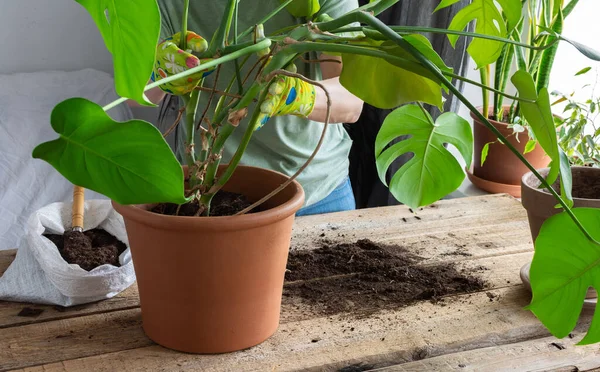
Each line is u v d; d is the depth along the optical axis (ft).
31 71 8.85
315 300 3.25
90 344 2.82
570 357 2.87
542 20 5.84
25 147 6.86
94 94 7.95
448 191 3.17
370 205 7.32
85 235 3.34
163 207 2.80
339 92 4.29
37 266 3.18
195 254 2.50
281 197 2.93
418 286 3.42
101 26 1.58
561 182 2.39
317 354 2.77
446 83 2.11
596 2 6.82
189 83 2.44
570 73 6.98
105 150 1.66
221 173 3.11
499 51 3.16
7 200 6.33
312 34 2.56
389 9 6.63
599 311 2.30
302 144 4.89
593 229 2.24
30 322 2.99
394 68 2.81
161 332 2.77
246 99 2.48
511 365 2.80
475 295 3.35
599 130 5.41
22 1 8.50
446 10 6.03
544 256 2.31
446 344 2.89
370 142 7.11
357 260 3.66
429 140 3.09
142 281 2.73
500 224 4.27
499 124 5.78
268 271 2.68
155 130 1.60
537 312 2.35
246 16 4.53
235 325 2.72
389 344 2.86
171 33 4.64
